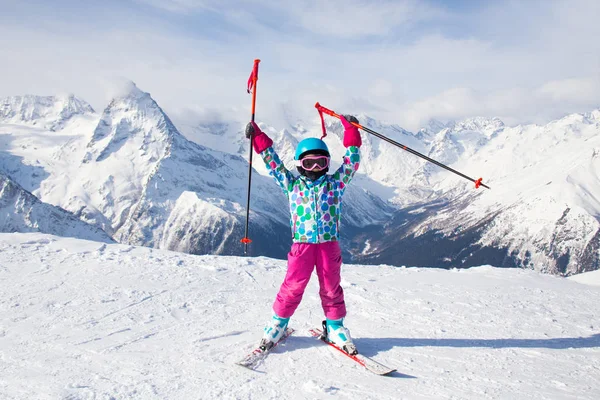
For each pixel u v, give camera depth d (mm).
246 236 4723
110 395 3197
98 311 5297
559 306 6406
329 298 4230
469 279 8305
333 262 4156
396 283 7488
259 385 3404
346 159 4270
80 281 6527
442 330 4891
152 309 5434
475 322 5293
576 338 4844
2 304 5430
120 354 4020
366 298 6242
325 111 4465
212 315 5289
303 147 4082
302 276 4137
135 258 8070
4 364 3783
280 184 4215
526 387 3471
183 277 7059
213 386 3373
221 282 6938
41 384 3367
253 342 4367
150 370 3664
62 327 4738
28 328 4688
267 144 4223
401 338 4605
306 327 4828
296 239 4176
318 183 4145
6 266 7137
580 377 3736
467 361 4004
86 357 3947
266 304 5855
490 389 3416
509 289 7477
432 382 3527
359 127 4371
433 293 6781
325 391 3316
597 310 6285
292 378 3553
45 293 5914
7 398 3141
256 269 7992
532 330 5062
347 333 4172
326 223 4125
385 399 3221
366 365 3781
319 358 3971
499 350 4336
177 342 4348
